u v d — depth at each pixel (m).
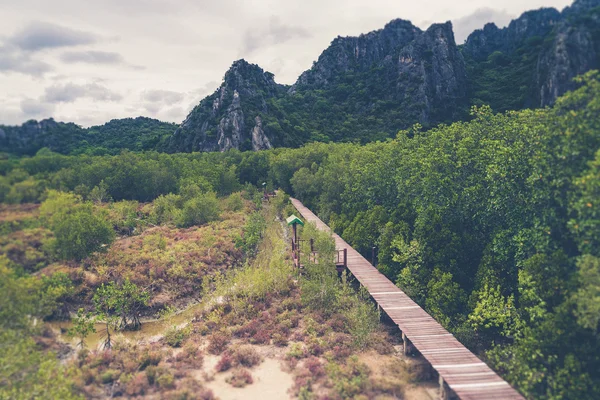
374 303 24.75
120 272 29.08
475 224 25.09
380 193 36.09
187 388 17.06
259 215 48.19
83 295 25.95
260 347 21.56
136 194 52.41
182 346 21.67
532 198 18.84
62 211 23.22
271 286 28.38
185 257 33.84
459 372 16.20
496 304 19.44
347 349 20.77
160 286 28.94
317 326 23.17
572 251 17.11
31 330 16.97
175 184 56.62
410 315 21.50
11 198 19.45
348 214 39.84
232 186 66.38
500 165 20.94
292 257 33.66
